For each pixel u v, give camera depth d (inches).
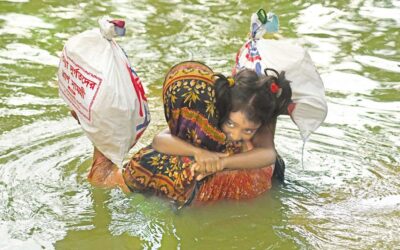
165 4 437.4
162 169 235.6
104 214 228.2
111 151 236.2
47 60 355.9
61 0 439.2
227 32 395.2
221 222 225.8
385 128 292.8
